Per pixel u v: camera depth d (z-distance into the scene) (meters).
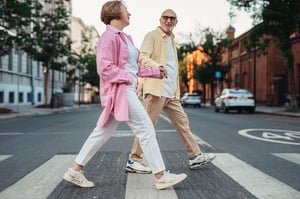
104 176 4.43
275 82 33.03
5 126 12.73
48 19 28.52
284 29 22.30
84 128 11.62
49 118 17.58
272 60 34.88
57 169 4.86
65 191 3.76
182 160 5.55
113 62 3.79
